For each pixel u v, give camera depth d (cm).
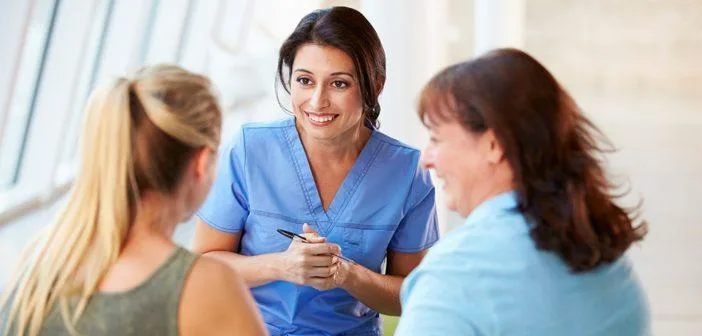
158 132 138
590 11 771
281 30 1038
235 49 971
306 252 205
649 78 752
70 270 139
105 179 138
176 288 138
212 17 842
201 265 140
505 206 142
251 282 213
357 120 213
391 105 490
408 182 226
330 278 208
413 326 138
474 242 140
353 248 225
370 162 225
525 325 136
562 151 137
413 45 487
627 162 681
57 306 139
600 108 746
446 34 943
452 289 138
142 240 141
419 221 230
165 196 141
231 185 225
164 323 137
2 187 459
